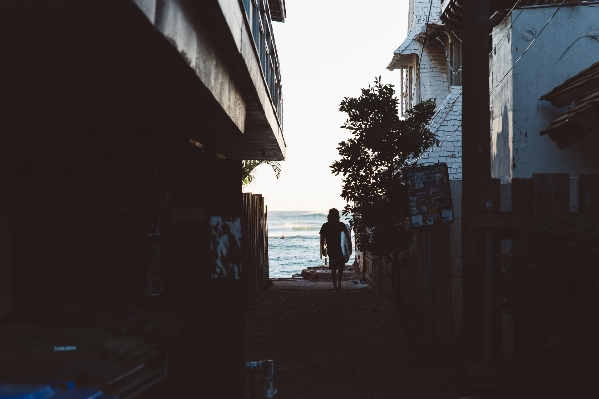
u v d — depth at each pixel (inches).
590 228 165.8
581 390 180.1
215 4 167.0
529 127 338.6
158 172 201.9
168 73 177.2
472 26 248.7
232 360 199.2
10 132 199.6
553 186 219.5
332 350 368.2
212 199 200.4
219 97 226.1
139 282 200.7
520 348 193.9
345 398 264.7
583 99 303.4
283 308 525.0
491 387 211.6
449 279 348.8
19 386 104.7
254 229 550.3
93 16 125.6
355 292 604.7
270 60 421.7
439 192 311.7
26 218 203.5
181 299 200.8
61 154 221.6
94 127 282.0
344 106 352.5
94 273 202.5
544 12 340.8
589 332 161.5
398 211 341.4
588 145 333.1
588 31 339.0
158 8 133.1
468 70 248.7
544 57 340.2
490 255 226.2
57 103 233.6
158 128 318.7
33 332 142.3
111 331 151.9
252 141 485.7
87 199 203.9
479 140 245.4
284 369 321.4
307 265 1520.7
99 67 172.7
